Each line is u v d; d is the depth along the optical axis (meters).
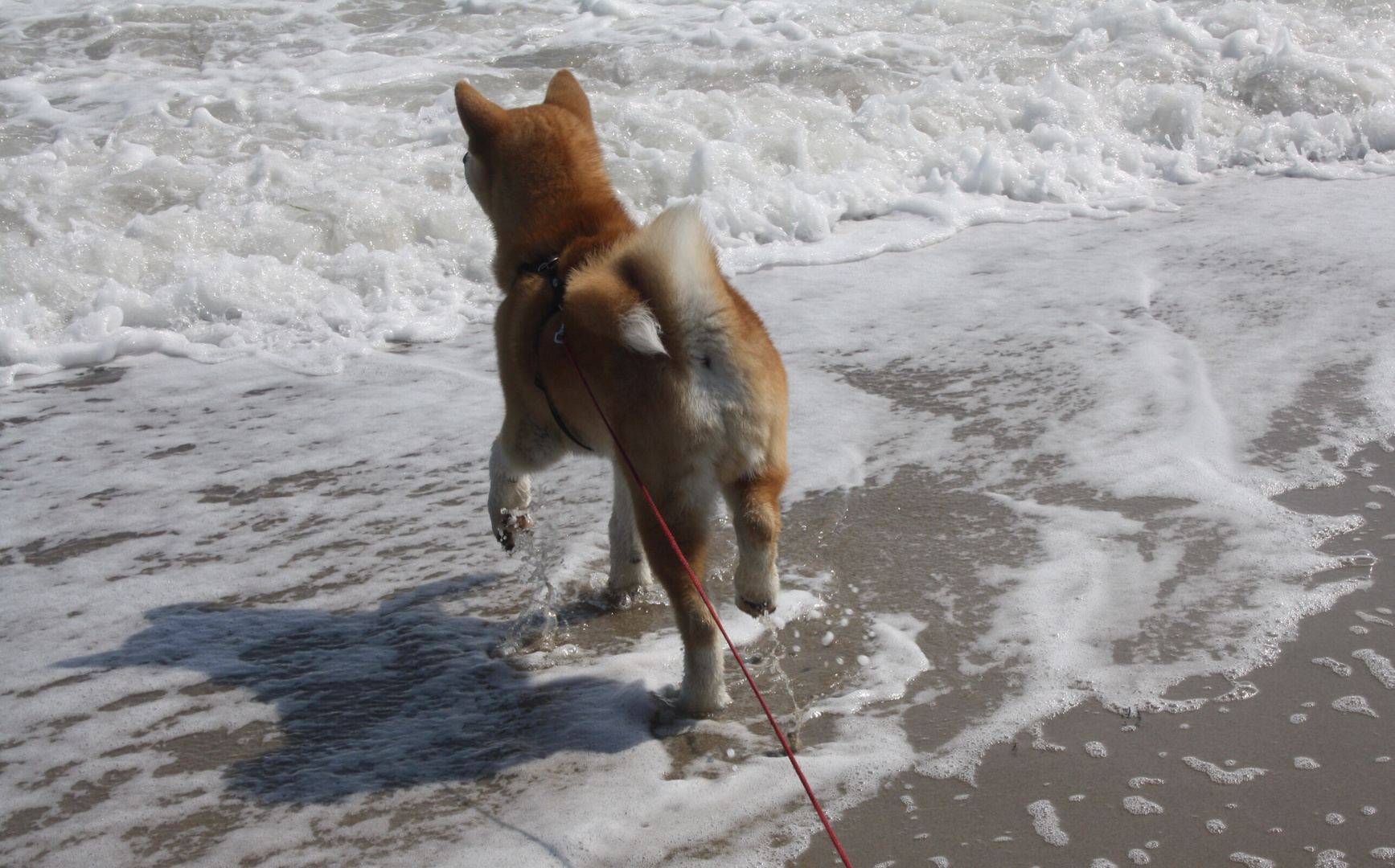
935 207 7.84
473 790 3.07
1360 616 3.55
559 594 4.05
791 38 10.48
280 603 4.04
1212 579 3.79
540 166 3.66
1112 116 9.12
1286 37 9.81
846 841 2.79
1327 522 4.08
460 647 3.75
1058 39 10.50
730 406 3.06
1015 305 6.34
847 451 4.88
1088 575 3.88
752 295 6.67
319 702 3.48
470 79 9.52
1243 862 2.65
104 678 3.62
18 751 3.28
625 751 3.19
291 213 7.27
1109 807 2.85
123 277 6.75
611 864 2.77
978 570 3.98
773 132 8.33
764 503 3.09
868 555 4.11
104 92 9.32
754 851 2.78
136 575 4.23
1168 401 5.08
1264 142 8.84
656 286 3.01
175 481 4.92
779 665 3.54
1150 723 3.14
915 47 10.26
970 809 2.88
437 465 5.02
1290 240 6.98
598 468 4.96
